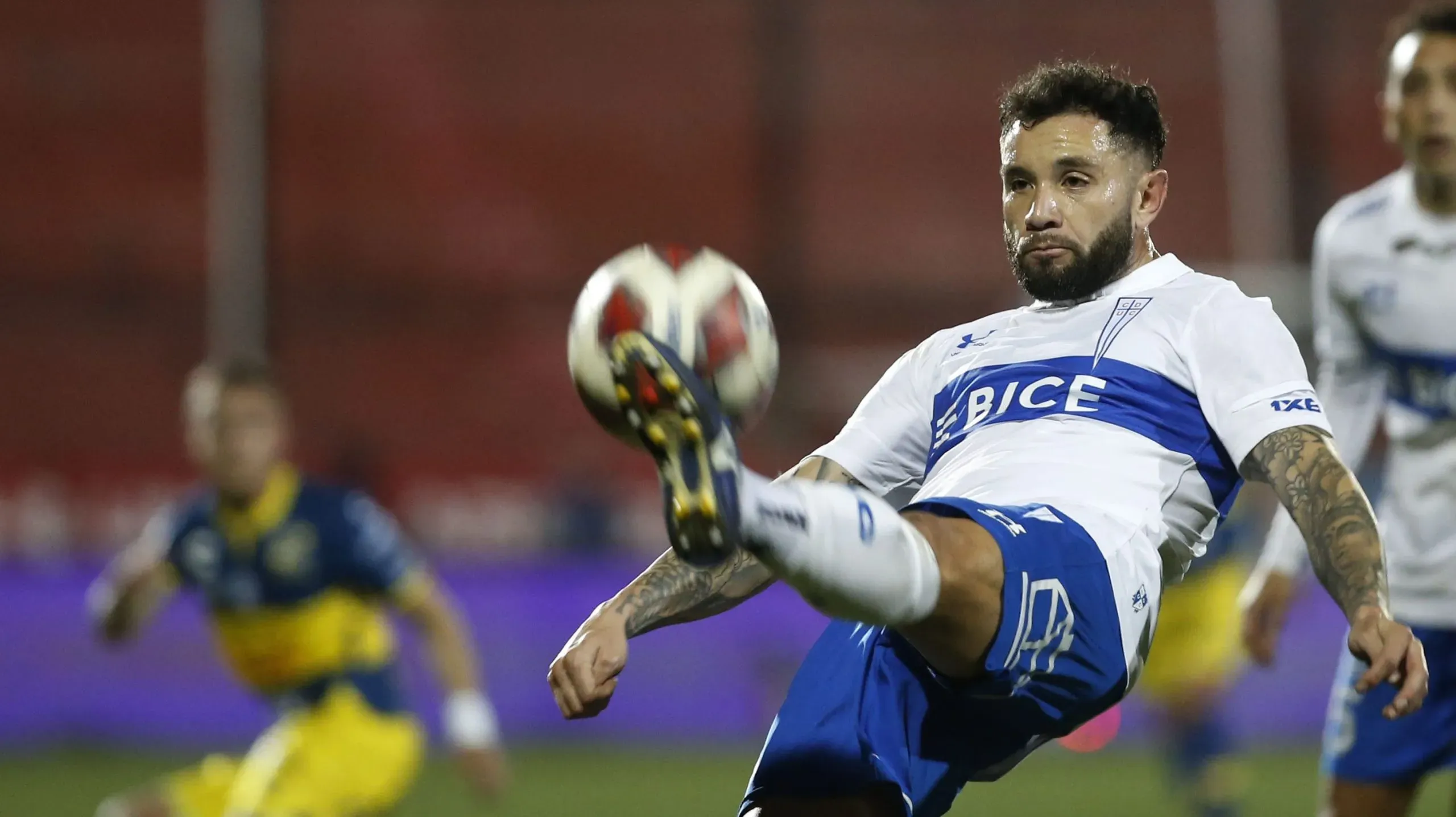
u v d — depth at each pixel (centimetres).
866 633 1402
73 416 7325
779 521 1062
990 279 7950
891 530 1117
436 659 2342
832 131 8238
